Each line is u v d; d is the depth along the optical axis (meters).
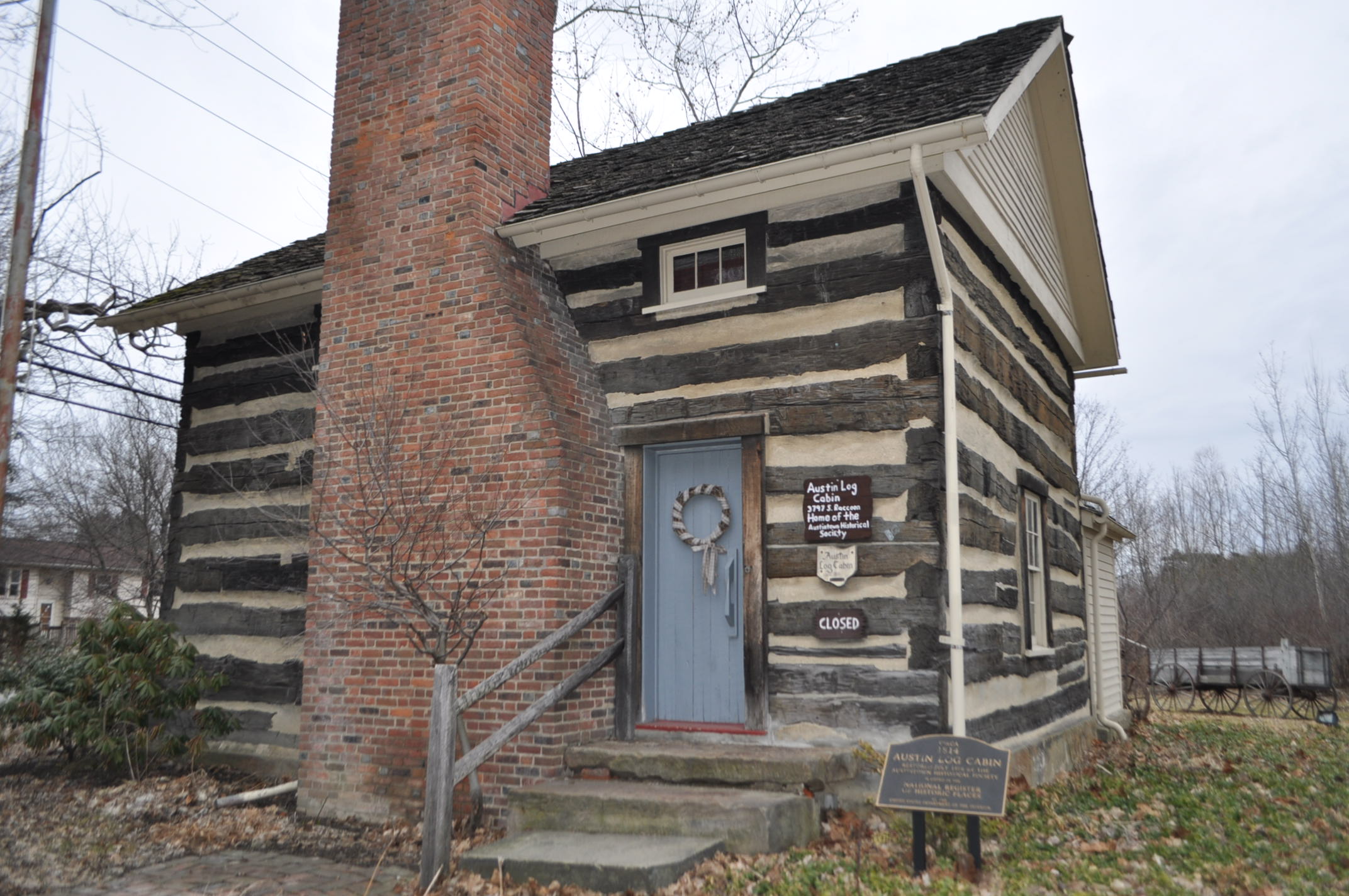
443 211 7.45
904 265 6.50
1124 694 15.02
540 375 6.94
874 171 6.29
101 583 23.00
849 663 6.31
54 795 7.44
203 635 9.08
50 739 7.93
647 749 6.34
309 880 5.44
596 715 6.78
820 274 6.76
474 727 6.62
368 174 7.86
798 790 5.76
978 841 4.90
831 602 6.42
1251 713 15.37
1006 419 8.03
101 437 20.89
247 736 8.57
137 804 7.21
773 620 6.59
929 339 6.37
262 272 9.58
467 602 6.63
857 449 6.49
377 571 6.35
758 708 6.53
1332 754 9.80
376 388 7.49
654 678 7.18
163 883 5.38
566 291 7.79
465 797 6.49
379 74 7.98
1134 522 31.41
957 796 4.86
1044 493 9.27
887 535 6.29
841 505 6.43
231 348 9.62
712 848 5.22
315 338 8.97
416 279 7.47
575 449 6.90
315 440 7.78
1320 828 5.89
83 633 8.30
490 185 7.51
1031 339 9.41
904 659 6.16
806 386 6.71
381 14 8.07
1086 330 11.55
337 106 8.14
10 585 27.47
